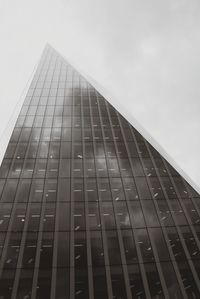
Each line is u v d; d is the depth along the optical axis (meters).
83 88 51.81
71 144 35.22
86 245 22.97
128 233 24.25
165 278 21.25
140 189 29.02
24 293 19.59
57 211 25.73
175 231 24.77
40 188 28.14
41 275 20.67
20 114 41.56
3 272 20.62
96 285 20.45
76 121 40.75
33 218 24.92
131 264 21.92
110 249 22.81
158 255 22.70
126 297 20.02
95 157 33.12
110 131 38.91
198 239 24.11
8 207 25.81
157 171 31.88
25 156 32.50
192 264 22.22
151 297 20.12
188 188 29.66
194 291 20.59
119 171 31.28
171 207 27.17
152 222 25.47
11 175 29.56
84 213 25.72
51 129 38.25
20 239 23.09
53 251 22.31
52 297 19.53
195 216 26.36
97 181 29.58
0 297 19.31
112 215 25.77
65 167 31.19
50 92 49.31
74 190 28.19
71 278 20.67
